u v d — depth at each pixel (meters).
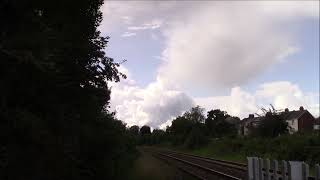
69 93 14.78
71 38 15.21
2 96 10.80
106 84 17.70
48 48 11.83
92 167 17.23
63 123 13.12
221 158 61.25
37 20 12.09
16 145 10.77
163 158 61.50
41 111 12.27
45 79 11.80
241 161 50.38
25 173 11.03
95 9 17.45
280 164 15.07
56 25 14.30
